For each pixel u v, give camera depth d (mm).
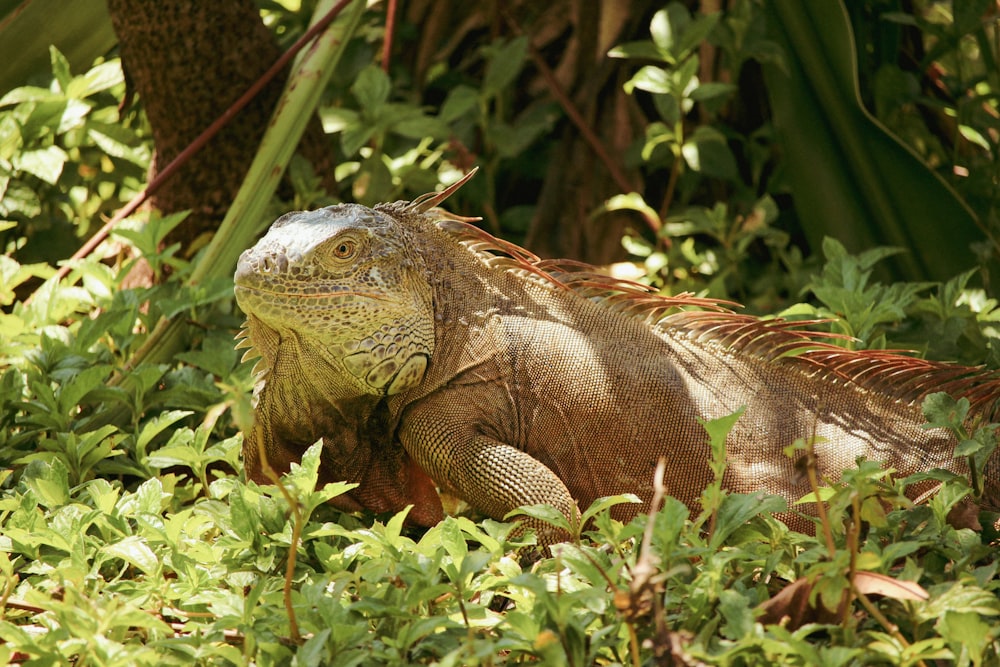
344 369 6758
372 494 7516
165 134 10992
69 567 5941
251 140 10914
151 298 9211
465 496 6961
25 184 11688
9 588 5906
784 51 11586
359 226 6656
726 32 11789
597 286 7602
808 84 11539
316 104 10258
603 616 5285
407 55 13742
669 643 4633
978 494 6547
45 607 5246
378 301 6672
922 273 11188
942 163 12305
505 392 7121
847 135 11383
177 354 8289
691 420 7188
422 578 5398
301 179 10961
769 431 7227
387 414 7203
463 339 7102
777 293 11672
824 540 5812
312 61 10352
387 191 11734
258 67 10859
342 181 12602
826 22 11141
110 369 7898
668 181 12719
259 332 6852
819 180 11469
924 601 5203
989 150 11812
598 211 12047
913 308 9234
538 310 7355
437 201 7371
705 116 12531
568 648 4859
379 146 11672
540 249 12406
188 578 6004
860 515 5598
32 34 11062
